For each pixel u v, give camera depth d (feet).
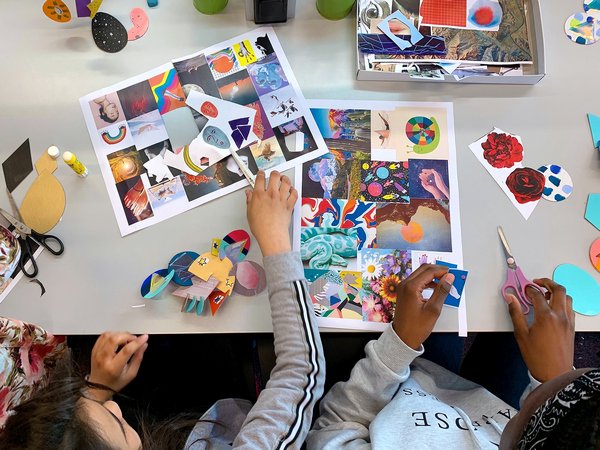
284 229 2.37
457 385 2.70
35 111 2.65
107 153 2.60
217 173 2.57
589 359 3.87
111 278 2.43
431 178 2.54
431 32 2.69
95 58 2.73
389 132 2.61
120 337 2.32
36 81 2.70
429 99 2.66
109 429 1.86
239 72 2.71
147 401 3.00
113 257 2.46
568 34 2.77
